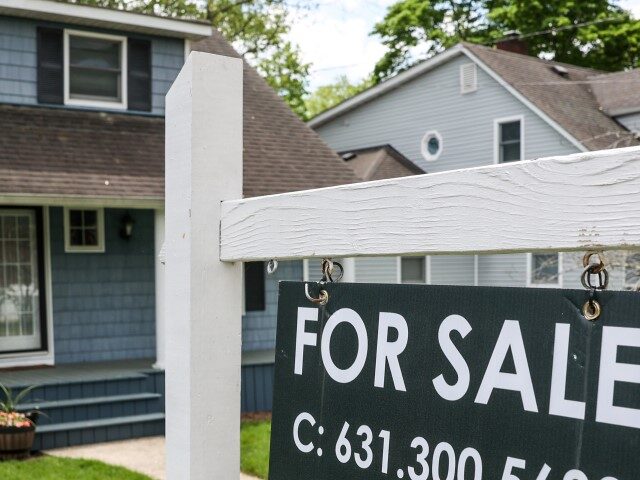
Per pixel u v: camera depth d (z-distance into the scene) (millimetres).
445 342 1431
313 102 44344
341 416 1618
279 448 1755
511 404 1319
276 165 12422
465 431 1384
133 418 9664
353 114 22047
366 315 1585
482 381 1366
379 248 1541
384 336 1545
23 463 8016
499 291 1354
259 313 12781
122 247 11594
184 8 24312
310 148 13289
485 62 18734
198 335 1956
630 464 1163
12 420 8281
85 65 11594
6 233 10852
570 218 1248
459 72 19453
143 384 10094
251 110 13594
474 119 19172
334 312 1653
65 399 9594
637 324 1173
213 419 1973
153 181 10617
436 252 1438
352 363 1604
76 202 10000
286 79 27422
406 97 20719
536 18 26312
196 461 1958
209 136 1981
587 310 1231
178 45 12172
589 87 20359
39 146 10578
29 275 10992
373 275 18062
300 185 12180
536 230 1291
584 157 1230
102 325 11414
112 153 10945
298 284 1744
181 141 1998
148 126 11812
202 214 1965
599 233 1210
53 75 11281
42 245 11000
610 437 1187
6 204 10414
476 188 1377
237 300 2004
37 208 11016
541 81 19219
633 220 1172
